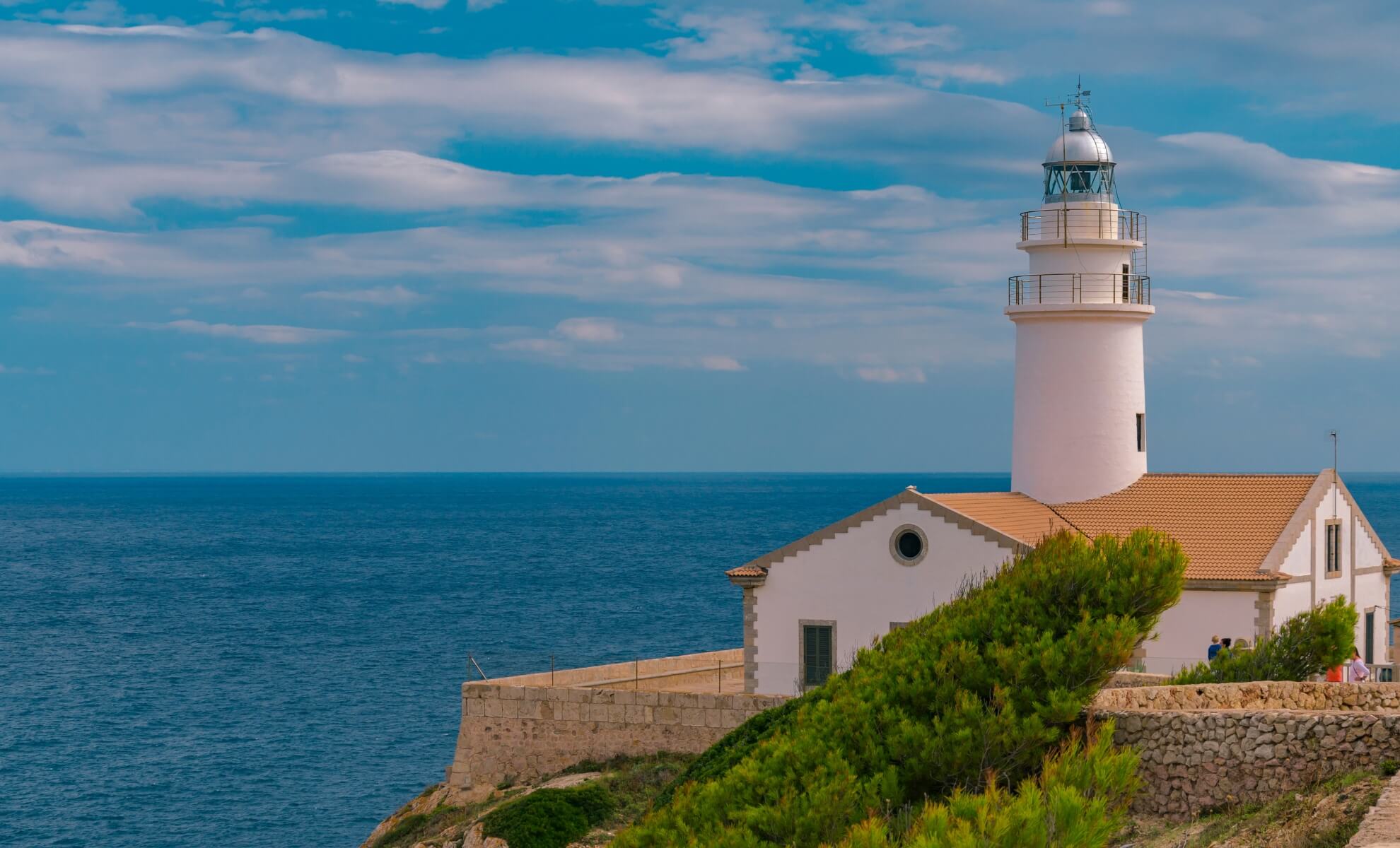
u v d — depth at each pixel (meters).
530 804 39.06
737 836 23.08
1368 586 53.22
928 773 25.77
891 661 28.59
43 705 79.69
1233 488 51.28
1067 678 27.12
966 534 44.88
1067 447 53.16
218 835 54.72
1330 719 26.09
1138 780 23.58
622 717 43.94
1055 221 53.53
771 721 37.84
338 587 147.38
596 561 177.50
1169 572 28.61
